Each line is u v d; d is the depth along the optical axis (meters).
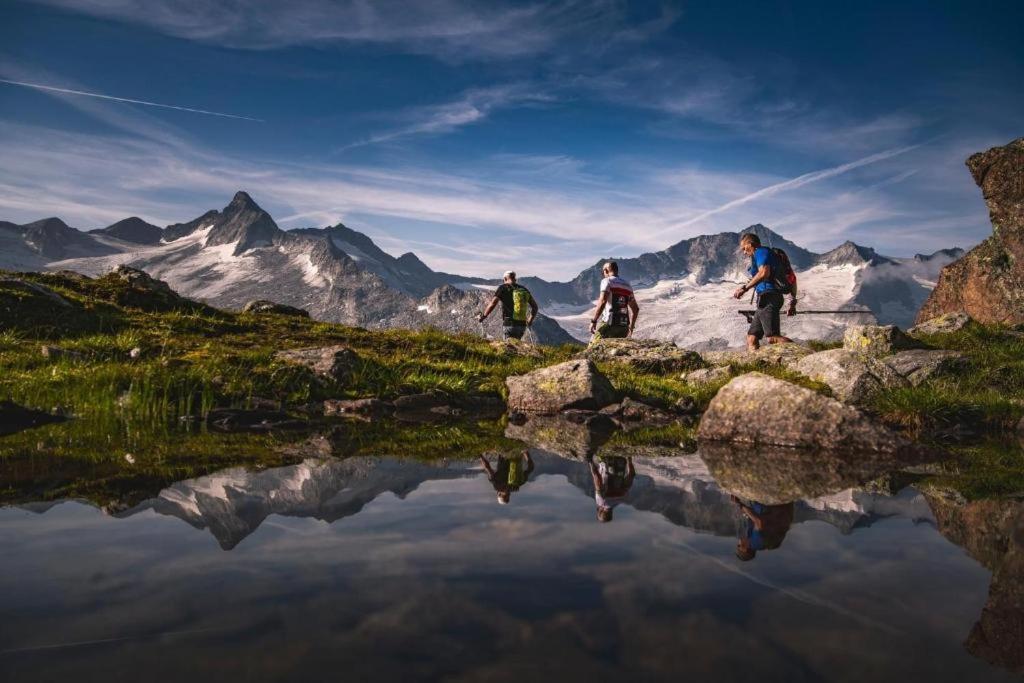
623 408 8.07
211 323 13.29
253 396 7.59
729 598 1.63
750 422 5.68
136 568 1.81
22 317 10.96
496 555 1.98
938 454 4.88
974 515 2.79
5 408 5.89
